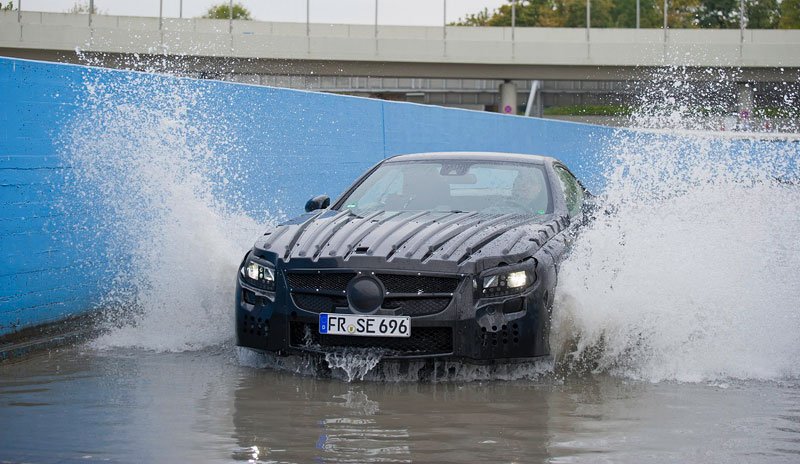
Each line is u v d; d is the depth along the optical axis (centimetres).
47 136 643
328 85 7706
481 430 407
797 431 410
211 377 514
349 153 1255
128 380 504
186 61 5622
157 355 577
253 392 477
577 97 8044
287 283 526
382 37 5828
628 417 433
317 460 358
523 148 2194
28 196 619
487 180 646
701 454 372
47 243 636
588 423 421
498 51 5822
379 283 507
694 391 490
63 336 610
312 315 516
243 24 6212
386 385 499
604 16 11044
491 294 509
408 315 505
